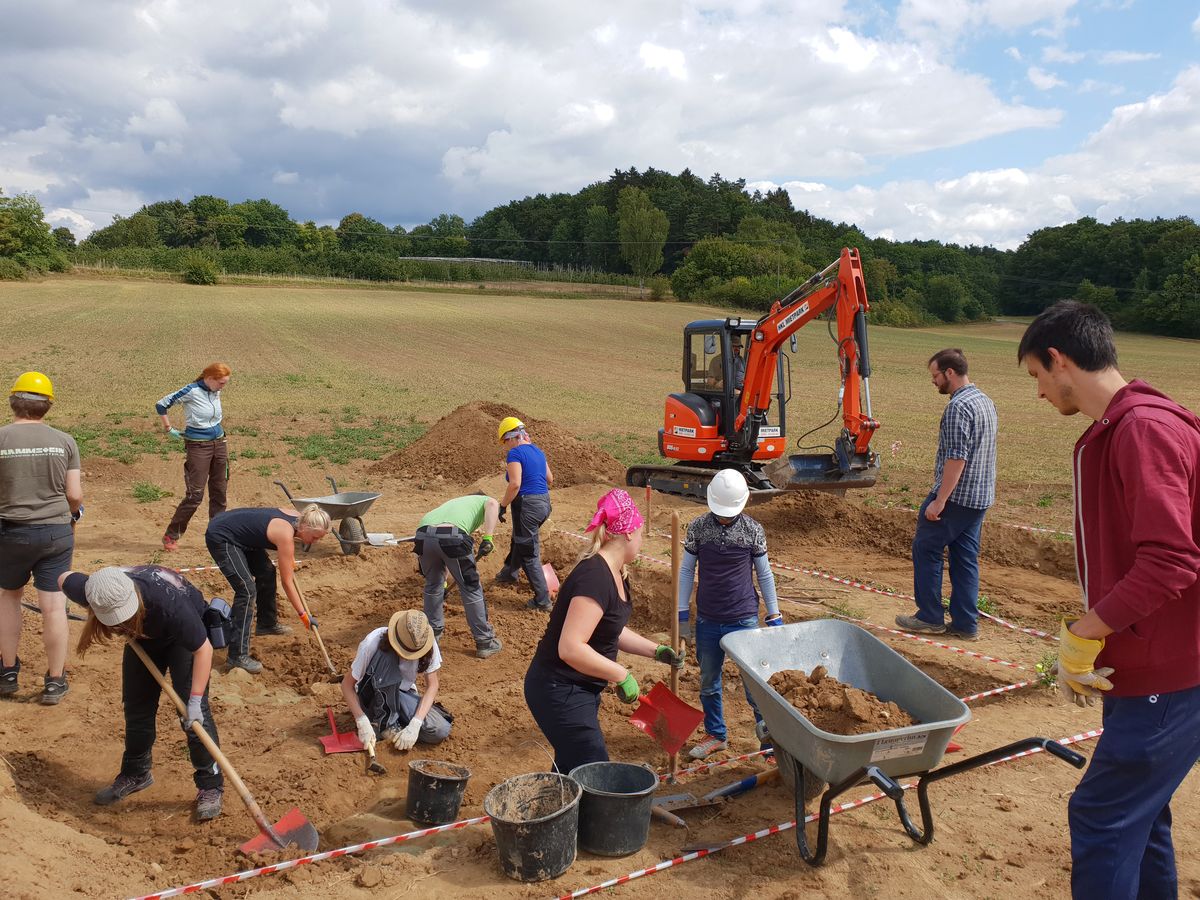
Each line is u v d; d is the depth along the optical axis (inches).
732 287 3371.1
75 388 1000.9
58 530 229.0
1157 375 1710.1
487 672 268.7
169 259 3410.4
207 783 183.8
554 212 5856.3
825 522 457.7
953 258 5255.9
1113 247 4542.3
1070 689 120.3
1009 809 180.1
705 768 200.5
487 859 159.8
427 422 876.0
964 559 279.6
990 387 1428.4
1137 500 110.0
